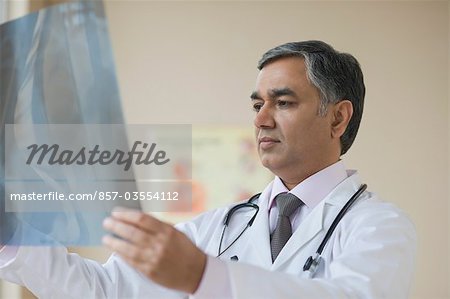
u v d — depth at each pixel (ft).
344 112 7.62
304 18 18.49
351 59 7.78
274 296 4.78
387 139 18.22
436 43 18.48
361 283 5.46
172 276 4.25
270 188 8.12
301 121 7.25
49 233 4.05
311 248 7.18
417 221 18.02
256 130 7.52
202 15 18.54
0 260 6.66
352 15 18.49
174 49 18.47
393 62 18.44
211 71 18.37
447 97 18.33
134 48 18.47
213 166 17.35
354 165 18.20
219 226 8.04
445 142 18.20
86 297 6.98
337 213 7.33
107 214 4.09
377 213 6.77
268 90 7.32
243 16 18.51
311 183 7.60
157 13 18.54
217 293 4.56
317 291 5.00
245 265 4.86
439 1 18.49
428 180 18.12
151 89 18.34
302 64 7.34
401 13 18.51
